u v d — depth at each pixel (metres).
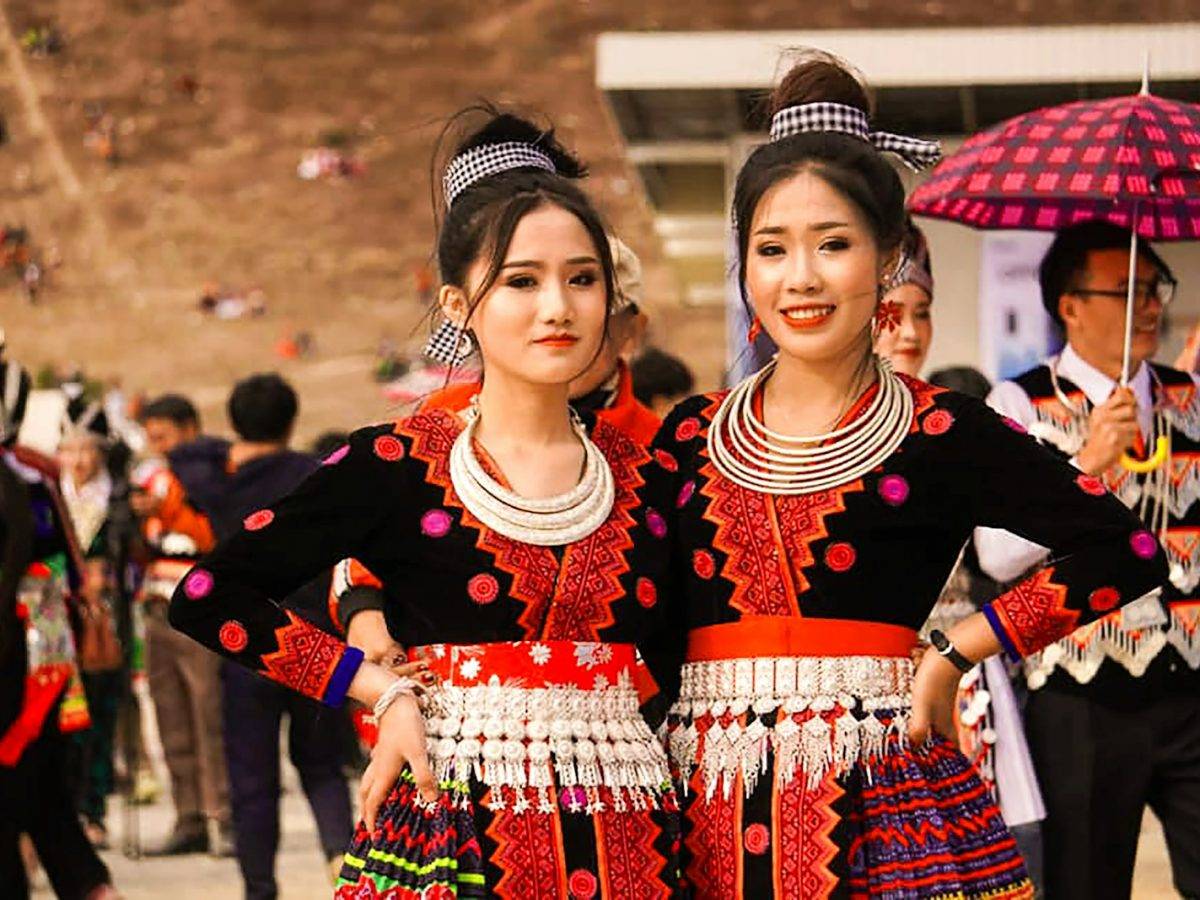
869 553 4.64
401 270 86.31
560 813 4.40
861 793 4.53
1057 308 6.55
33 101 96.75
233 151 94.50
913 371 6.95
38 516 8.43
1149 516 6.25
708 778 4.64
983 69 14.23
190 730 12.33
